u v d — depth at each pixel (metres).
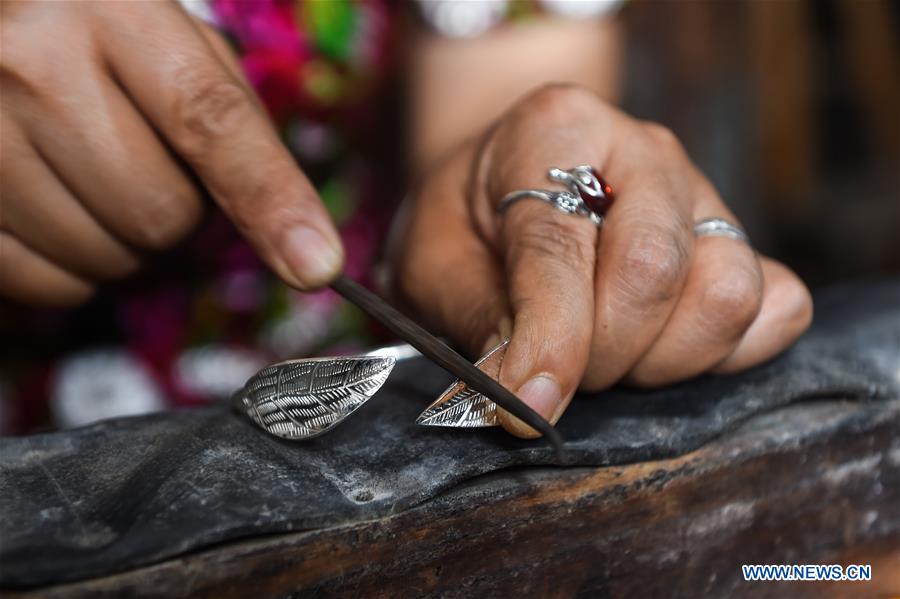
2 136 0.30
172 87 0.28
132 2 0.29
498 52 0.50
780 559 0.30
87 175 0.30
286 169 0.28
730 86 0.74
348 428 0.27
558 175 0.28
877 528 0.31
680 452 0.27
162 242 0.32
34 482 0.25
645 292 0.27
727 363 0.30
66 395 0.44
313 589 0.24
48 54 0.29
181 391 0.44
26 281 0.34
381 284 0.36
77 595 0.23
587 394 0.29
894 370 0.31
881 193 0.89
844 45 0.93
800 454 0.29
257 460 0.26
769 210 0.85
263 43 0.41
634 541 0.28
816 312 0.35
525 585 0.27
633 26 0.66
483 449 0.27
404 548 0.25
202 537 0.24
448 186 0.34
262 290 0.45
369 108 0.47
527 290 0.27
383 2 0.47
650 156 0.30
